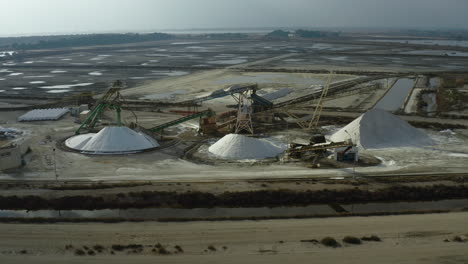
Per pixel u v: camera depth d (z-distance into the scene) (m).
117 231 36.97
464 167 54.59
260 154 59.94
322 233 36.62
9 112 92.94
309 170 53.59
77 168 54.31
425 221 39.06
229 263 31.64
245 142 61.25
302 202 44.25
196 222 38.94
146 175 51.69
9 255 32.72
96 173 52.41
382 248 33.97
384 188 47.22
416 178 50.38
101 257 32.44
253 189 46.88
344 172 52.81
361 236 36.06
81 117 81.50
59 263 31.59
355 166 55.16
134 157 59.41
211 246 34.12
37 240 35.25
